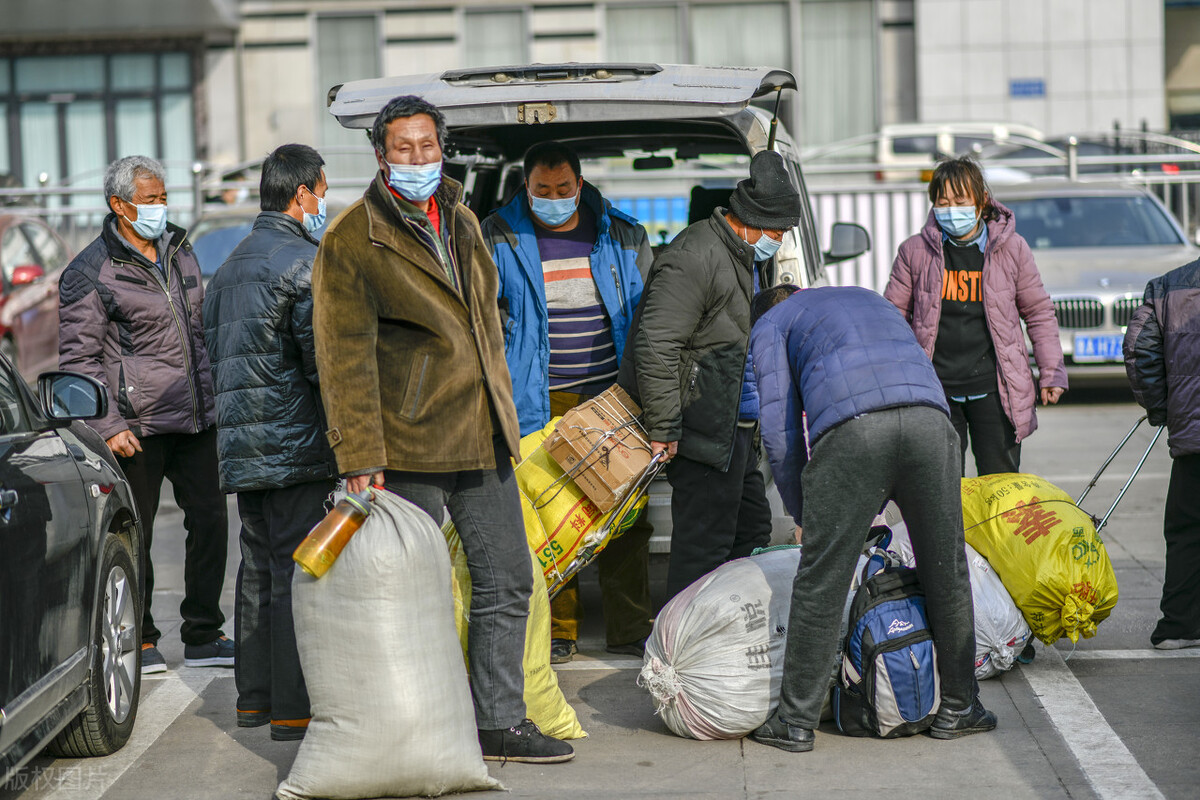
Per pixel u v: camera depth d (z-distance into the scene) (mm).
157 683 10617
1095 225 25531
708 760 8516
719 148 13773
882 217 27500
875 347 8414
